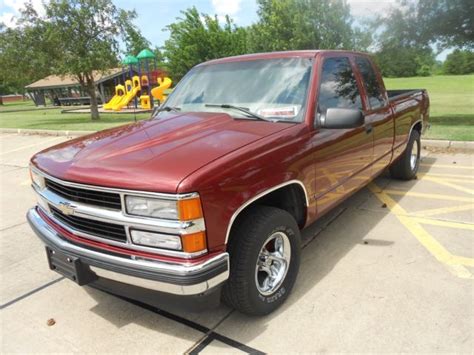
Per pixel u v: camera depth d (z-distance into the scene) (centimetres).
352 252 389
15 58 1806
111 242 255
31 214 332
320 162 335
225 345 269
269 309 295
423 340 262
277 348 263
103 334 288
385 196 546
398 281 333
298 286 333
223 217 244
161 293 245
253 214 280
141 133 319
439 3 1037
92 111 1964
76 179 259
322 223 464
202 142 281
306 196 323
